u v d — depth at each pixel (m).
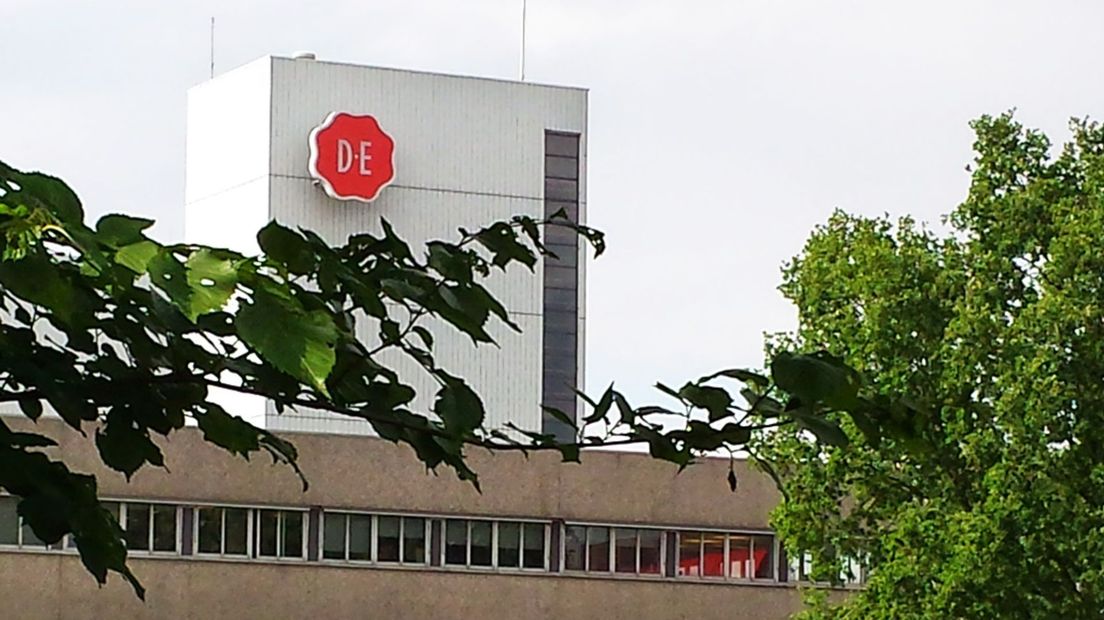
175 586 52.16
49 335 5.04
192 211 93.56
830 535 42.47
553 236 94.31
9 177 4.03
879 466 41.75
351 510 53.88
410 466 54.41
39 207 3.91
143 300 4.59
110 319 4.79
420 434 5.38
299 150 90.88
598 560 55.94
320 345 3.94
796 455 42.22
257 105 91.31
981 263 42.53
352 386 5.25
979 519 39.25
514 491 55.34
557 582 55.47
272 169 90.31
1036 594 39.47
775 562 56.78
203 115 93.94
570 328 94.44
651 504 56.31
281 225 4.91
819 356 5.12
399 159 92.38
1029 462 39.75
